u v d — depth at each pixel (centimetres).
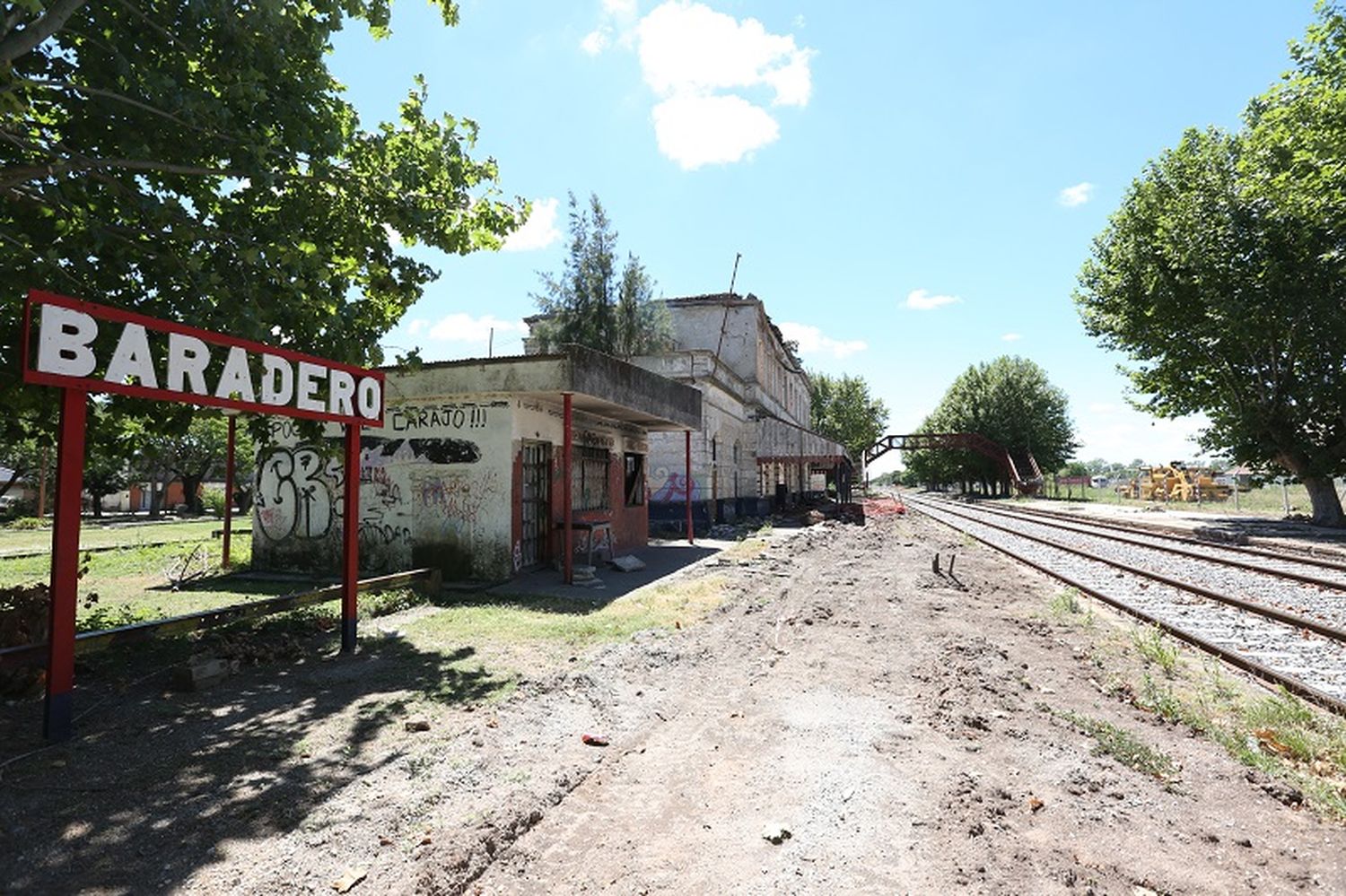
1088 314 3106
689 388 1656
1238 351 2559
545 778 404
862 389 7850
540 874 315
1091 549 1823
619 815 371
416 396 1184
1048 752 455
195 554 1477
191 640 736
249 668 634
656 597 1000
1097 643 780
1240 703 571
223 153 730
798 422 5156
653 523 2378
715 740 477
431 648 705
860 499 5222
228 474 1381
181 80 690
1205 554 1577
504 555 1143
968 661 666
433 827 341
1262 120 2133
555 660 659
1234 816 377
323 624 807
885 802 379
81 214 632
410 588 989
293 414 623
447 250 877
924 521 3084
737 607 948
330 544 1252
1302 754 461
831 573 1305
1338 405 2334
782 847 337
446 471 1186
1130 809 382
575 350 1103
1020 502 5416
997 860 324
